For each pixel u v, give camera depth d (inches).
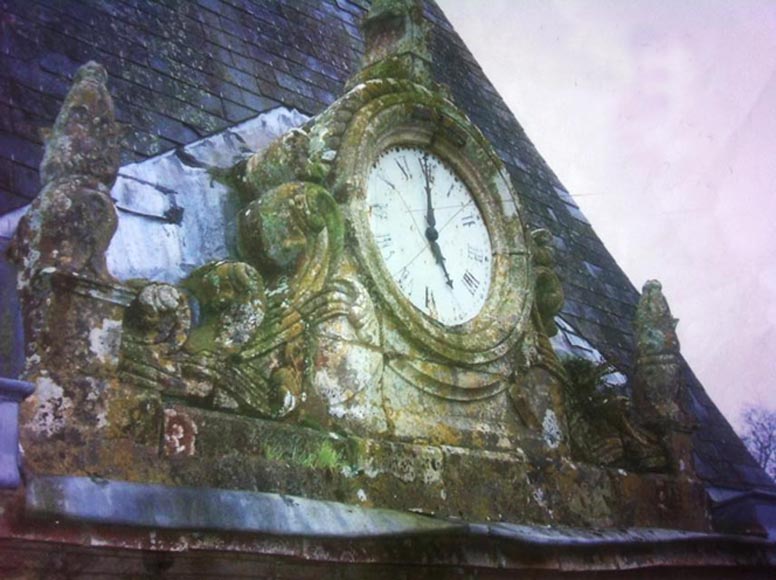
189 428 213.6
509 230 305.1
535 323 313.1
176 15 333.7
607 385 374.9
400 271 275.4
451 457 266.5
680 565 314.7
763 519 350.3
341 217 259.0
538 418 300.0
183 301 220.5
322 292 251.1
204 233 268.8
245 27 359.9
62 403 195.8
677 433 345.7
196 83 316.5
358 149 268.8
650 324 356.2
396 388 264.2
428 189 291.3
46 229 204.7
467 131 299.3
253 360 236.5
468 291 291.1
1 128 252.7
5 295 206.5
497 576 269.7
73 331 200.7
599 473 313.3
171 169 279.4
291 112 343.0
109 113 219.8
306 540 215.5
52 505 176.9
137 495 190.4
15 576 184.1
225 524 198.7
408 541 238.8
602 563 287.9
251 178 276.2
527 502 284.8
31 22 285.0
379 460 248.2
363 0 444.1
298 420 238.7
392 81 287.3
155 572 201.8
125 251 250.4
